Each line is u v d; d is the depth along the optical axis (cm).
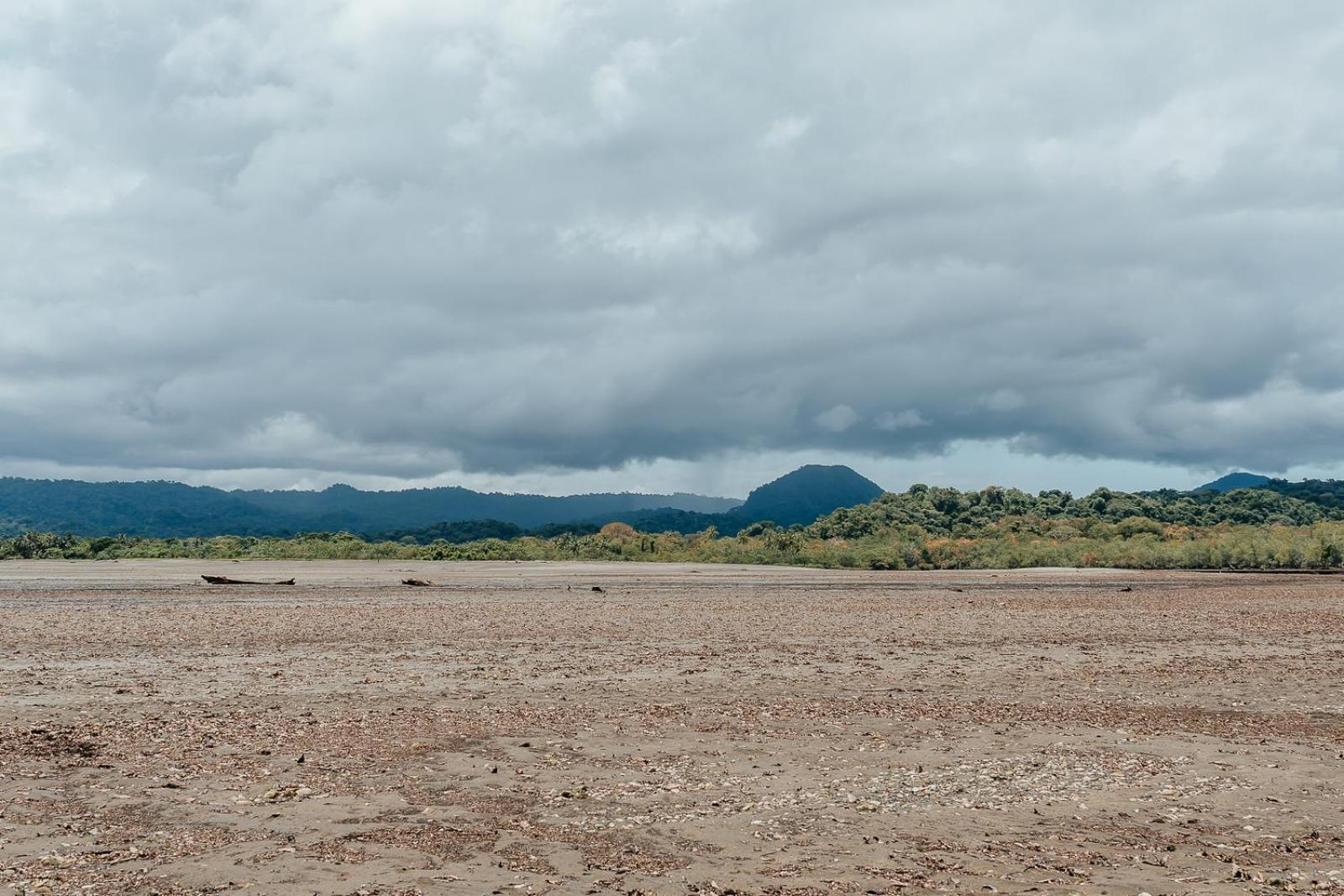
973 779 1519
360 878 1050
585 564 12250
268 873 1063
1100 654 3231
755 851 1156
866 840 1202
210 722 1947
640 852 1146
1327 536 12419
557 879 1050
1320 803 1400
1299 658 3125
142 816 1290
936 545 13962
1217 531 17625
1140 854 1159
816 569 11844
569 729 1902
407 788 1445
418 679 2589
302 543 14312
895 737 1842
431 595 6159
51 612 4594
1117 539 15775
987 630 4066
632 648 3316
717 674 2702
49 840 1184
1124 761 1653
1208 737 1861
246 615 4538
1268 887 1048
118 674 2631
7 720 1952
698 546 15288
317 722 1958
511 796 1400
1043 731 1917
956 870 1092
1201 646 3494
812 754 1689
